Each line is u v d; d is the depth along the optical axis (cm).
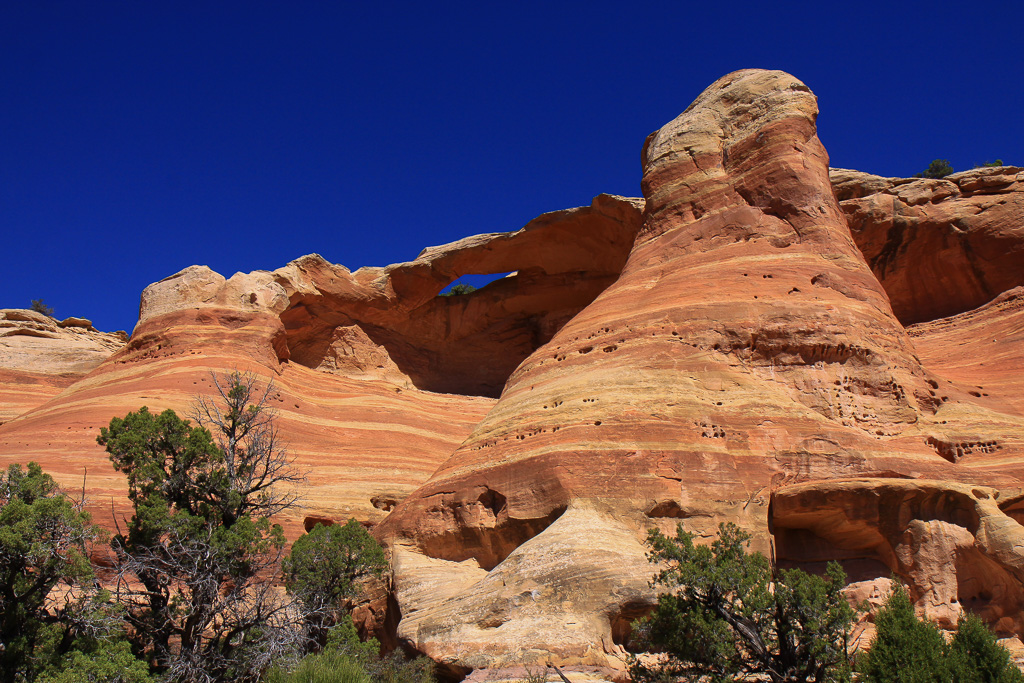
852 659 1573
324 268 4097
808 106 3136
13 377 4341
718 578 1552
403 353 4316
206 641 2088
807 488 2092
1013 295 3578
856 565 2134
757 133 3111
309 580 2130
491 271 4303
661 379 2420
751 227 2895
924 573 2008
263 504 2223
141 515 1988
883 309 2678
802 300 2588
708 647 1529
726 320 2544
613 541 2002
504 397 2733
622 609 1848
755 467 2177
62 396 3428
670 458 2177
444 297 4491
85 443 2853
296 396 3528
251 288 3747
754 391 2358
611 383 2442
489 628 1906
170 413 2136
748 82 3319
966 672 1416
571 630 1817
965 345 3462
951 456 2352
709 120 3306
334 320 4178
